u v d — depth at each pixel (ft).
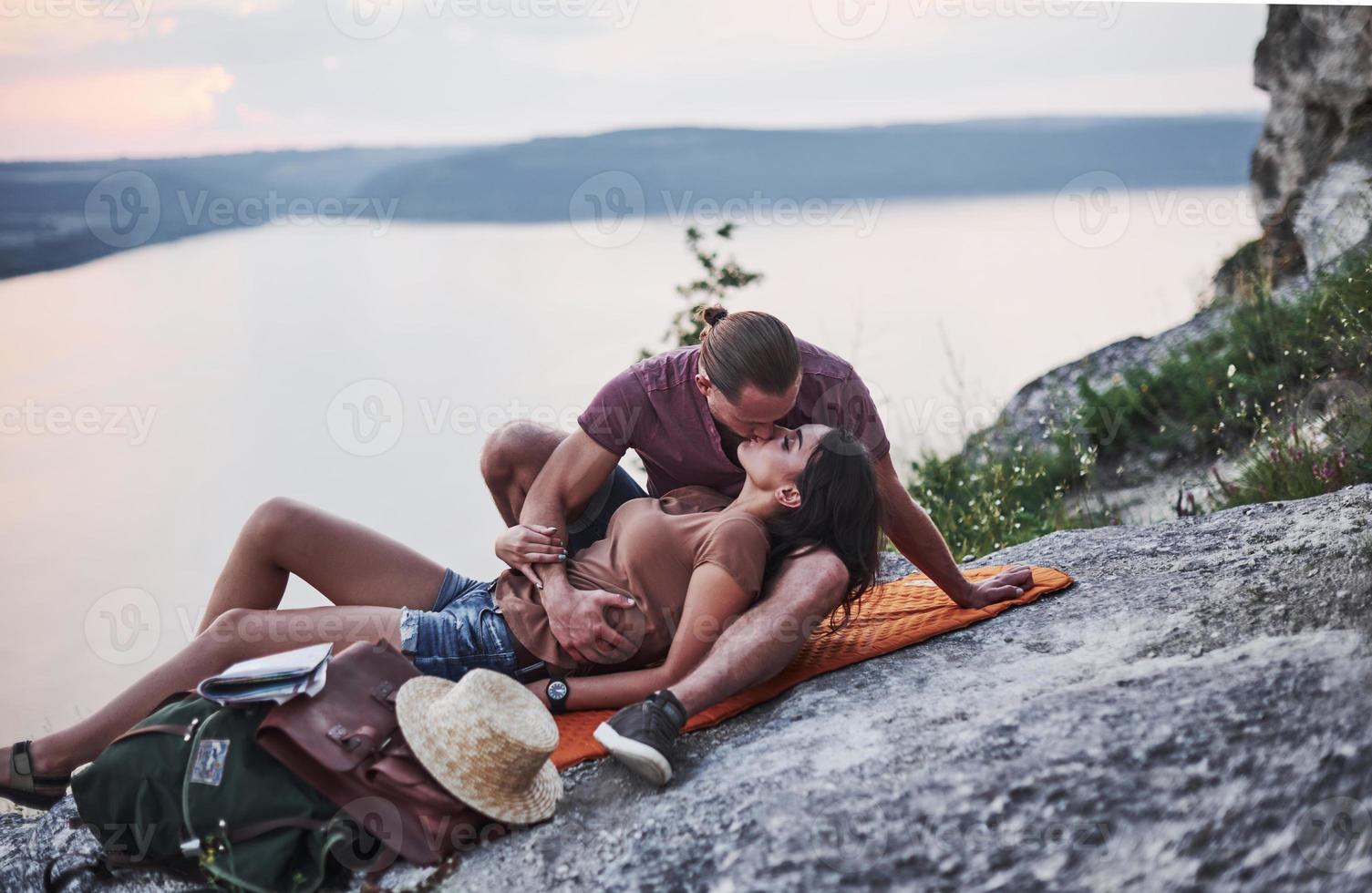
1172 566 10.56
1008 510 19.29
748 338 9.13
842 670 9.49
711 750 8.46
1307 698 6.96
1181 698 7.25
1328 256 23.31
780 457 9.25
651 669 9.32
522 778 7.75
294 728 7.49
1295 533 10.43
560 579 9.41
